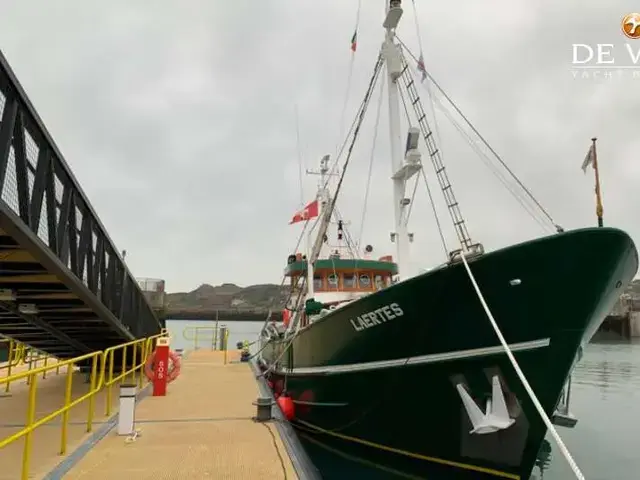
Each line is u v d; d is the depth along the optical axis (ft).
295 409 33.81
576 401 50.98
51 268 24.25
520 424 20.58
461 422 22.07
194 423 25.88
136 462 18.71
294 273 44.70
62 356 46.60
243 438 22.65
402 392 23.89
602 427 39.60
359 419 26.58
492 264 20.15
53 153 23.65
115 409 29.66
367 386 25.59
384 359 24.53
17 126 20.11
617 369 83.97
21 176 20.54
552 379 20.04
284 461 18.94
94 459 19.10
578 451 32.99
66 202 25.73
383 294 23.54
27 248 21.58
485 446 21.50
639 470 28.99
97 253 32.07
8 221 18.92
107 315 33.47
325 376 28.89
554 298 19.58
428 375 22.75
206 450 20.49
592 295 19.27
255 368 53.93
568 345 19.80
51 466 17.89
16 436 13.92
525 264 19.58
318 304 32.78
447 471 23.16
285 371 36.60
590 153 21.24
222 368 53.98
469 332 21.35
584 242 18.66
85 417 26.99
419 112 26.68
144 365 39.40
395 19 30.09
